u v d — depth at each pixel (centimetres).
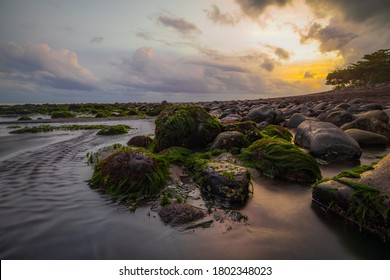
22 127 1806
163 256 282
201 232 329
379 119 1073
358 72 6544
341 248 299
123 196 452
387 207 326
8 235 322
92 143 1046
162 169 551
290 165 550
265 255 286
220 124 873
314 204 421
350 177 407
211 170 488
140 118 2645
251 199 443
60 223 354
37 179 556
